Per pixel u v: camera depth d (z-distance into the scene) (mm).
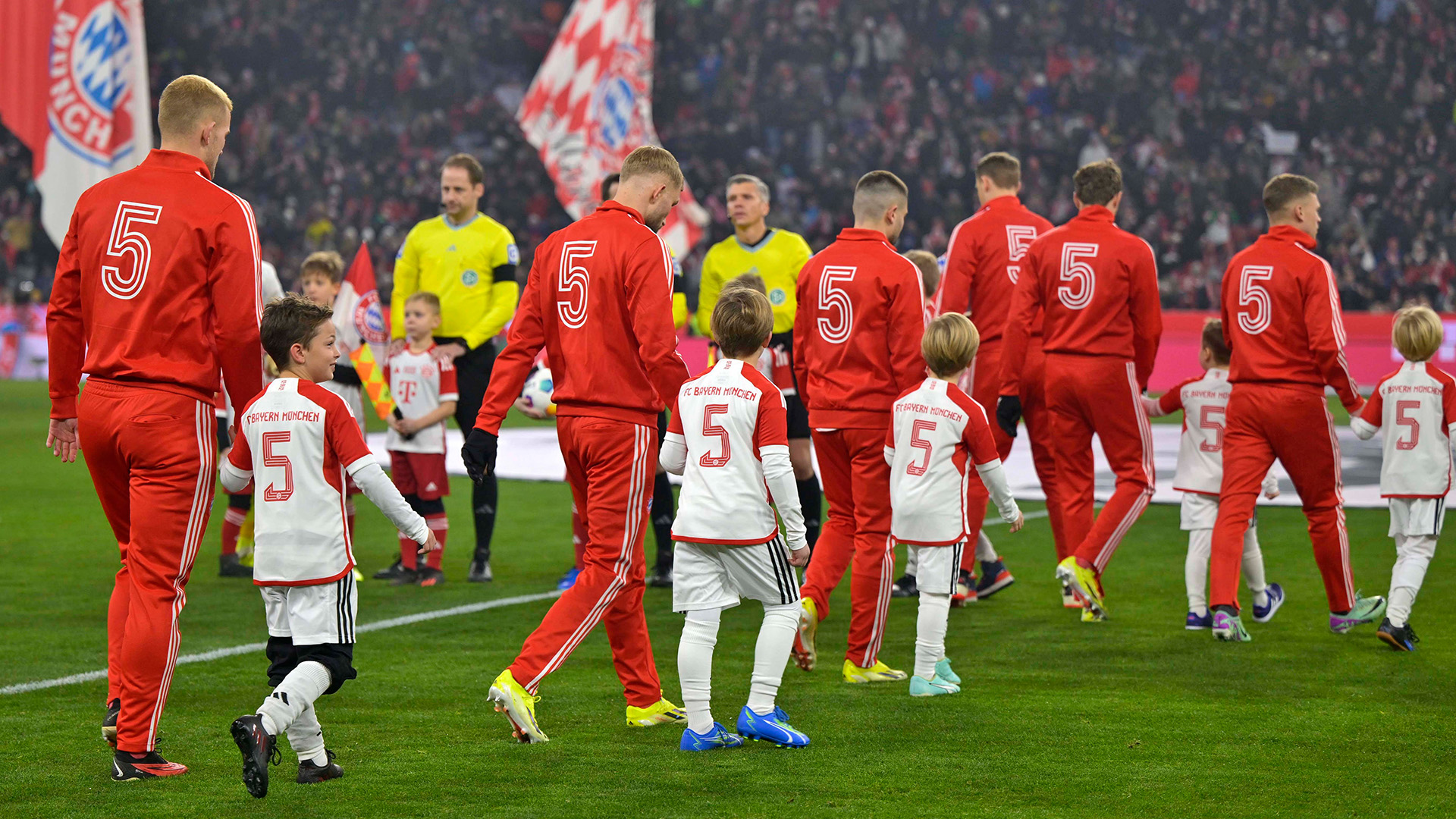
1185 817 6617
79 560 14617
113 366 7379
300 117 51125
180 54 51094
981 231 12422
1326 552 10930
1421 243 47812
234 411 7590
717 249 13977
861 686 9477
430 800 6902
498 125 52562
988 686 9367
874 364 9648
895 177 10000
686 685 7844
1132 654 10352
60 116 30781
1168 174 48906
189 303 7465
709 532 7812
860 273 9672
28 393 37375
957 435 9078
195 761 7648
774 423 7828
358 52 52375
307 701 6957
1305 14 52562
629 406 8133
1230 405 10953
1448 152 50500
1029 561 14875
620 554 8148
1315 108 51719
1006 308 12430
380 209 49406
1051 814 6652
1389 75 51781
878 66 52562
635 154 8438
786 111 51688
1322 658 10164
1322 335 10422
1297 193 10742
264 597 7359
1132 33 52844
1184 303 44969
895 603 12656
